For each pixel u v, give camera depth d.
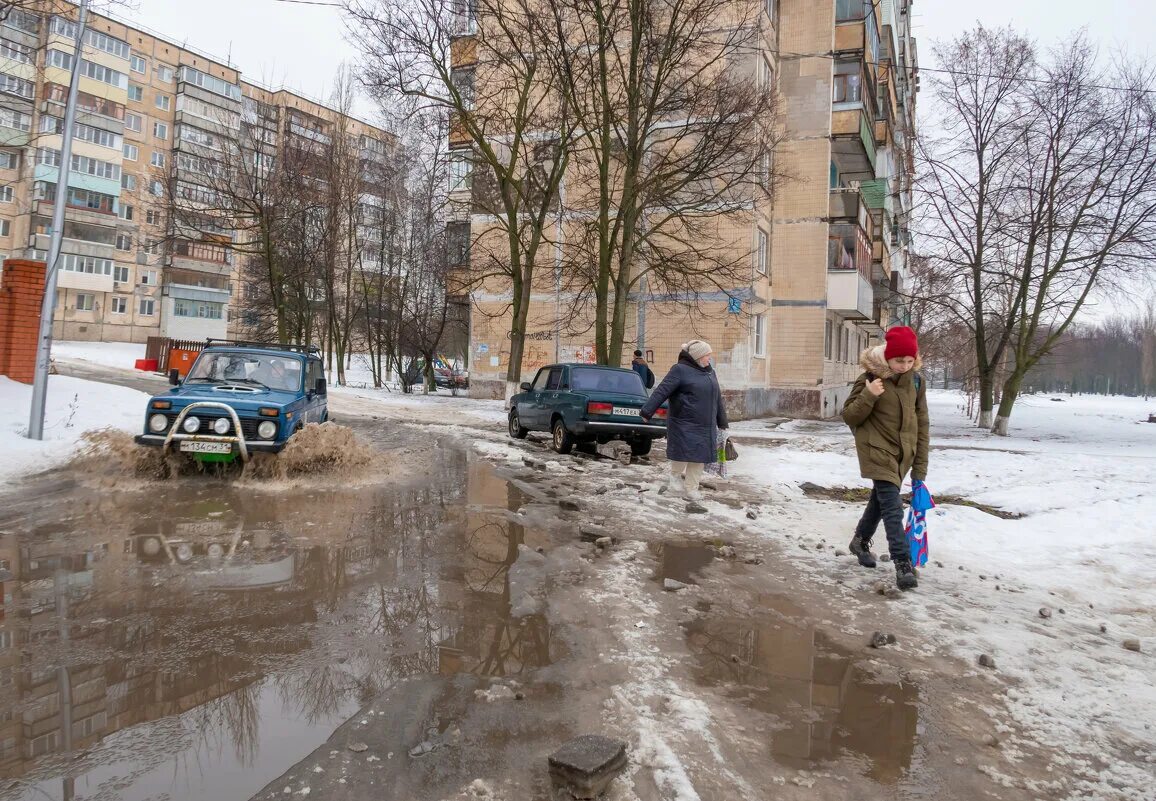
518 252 20.77
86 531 5.83
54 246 9.73
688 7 18.45
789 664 3.70
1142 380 110.94
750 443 15.24
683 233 22.64
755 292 23.11
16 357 13.77
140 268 58.19
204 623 3.89
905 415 5.31
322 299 36.81
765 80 23.02
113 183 54.72
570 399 12.27
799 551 6.11
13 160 51.66
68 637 3.64
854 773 2.67
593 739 2.69
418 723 2.88
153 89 59.00
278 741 2.71
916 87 41.12
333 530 6.07
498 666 3.48
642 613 4.33
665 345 23.73
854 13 24.36
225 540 5.64
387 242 33.78
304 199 29.88
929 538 6.78
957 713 3.21
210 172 27.70
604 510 7.40
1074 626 4.48
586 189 24.62
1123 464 12.05
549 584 4.80
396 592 4.52
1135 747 2.96
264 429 8.23
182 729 2.78
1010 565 6.00
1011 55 19.91
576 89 18.88
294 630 3.83
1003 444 17.48
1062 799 2.55
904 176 22.42
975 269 21.12
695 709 3.09
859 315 26.77
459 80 20.25
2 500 6.96
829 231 24.73
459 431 15.07
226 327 63.38
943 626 4.36
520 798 2.41
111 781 2.40
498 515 6.93
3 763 2.49
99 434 9.13
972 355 31.11
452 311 33.25
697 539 6.37
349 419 16.70
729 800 2.46
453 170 24.38
